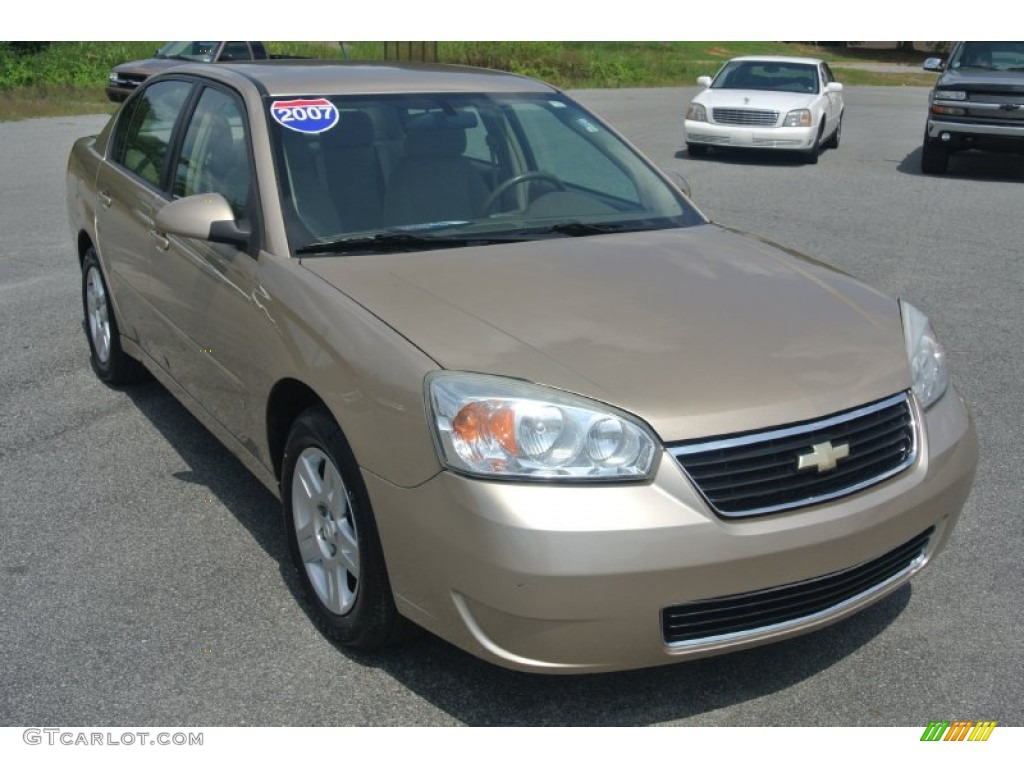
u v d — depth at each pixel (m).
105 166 5.29
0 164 13.17
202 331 3.97
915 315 3.48
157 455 4.73
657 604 2.63
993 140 13.67
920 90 34.81
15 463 4.62
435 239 3.69
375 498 2.87
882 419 2.97
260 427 3.58
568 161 4.32
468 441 2.65
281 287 3.38
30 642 3.29
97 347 5.64
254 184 3.71
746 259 3.76
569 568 2.55
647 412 2.69
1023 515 4.23
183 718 2.95
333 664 3.20
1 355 6.07
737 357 2.94
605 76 31.25
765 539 2.69
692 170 14.42
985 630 3.42
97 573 3.71
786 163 15.41
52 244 8.98
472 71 4.73
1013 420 5.27
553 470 2.62
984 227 10.48
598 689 3.12
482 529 2.59
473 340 2.92
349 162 3.85
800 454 2.78
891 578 3.09
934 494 3.04
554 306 3.16
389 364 2.87
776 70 16.23
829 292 3.50
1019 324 6.99
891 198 12.24
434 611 2.80
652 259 3.65
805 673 3.20
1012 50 14.35
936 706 3.05
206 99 4.41
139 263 4.63
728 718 2.99
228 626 3.39
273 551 3.89
